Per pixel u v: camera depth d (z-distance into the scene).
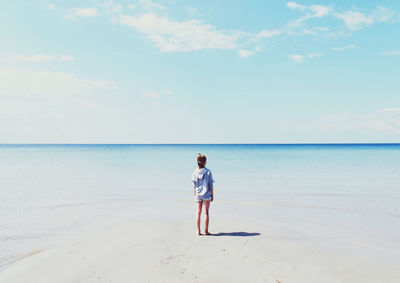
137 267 4.75
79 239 6.52
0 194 13.17
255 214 9.12
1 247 6.02
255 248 5.77
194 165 32.88
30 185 16.23
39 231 7.22
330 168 27.55
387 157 51.00
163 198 12.16
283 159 46.59
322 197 12.17
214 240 6.30
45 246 6.07
